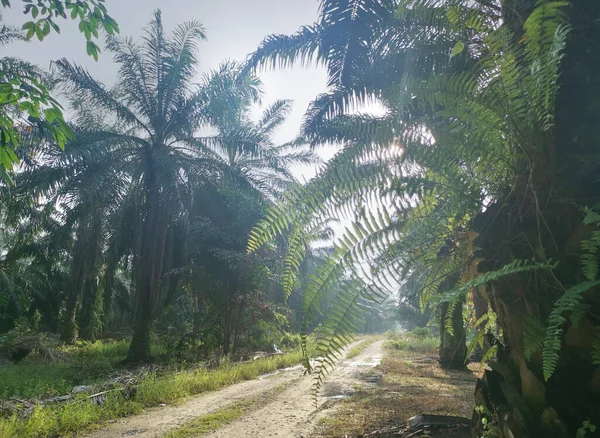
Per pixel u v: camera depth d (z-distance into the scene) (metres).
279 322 17.44
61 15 4.57
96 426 6.27
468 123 1.89
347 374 12.27
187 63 14.96
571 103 1.74
